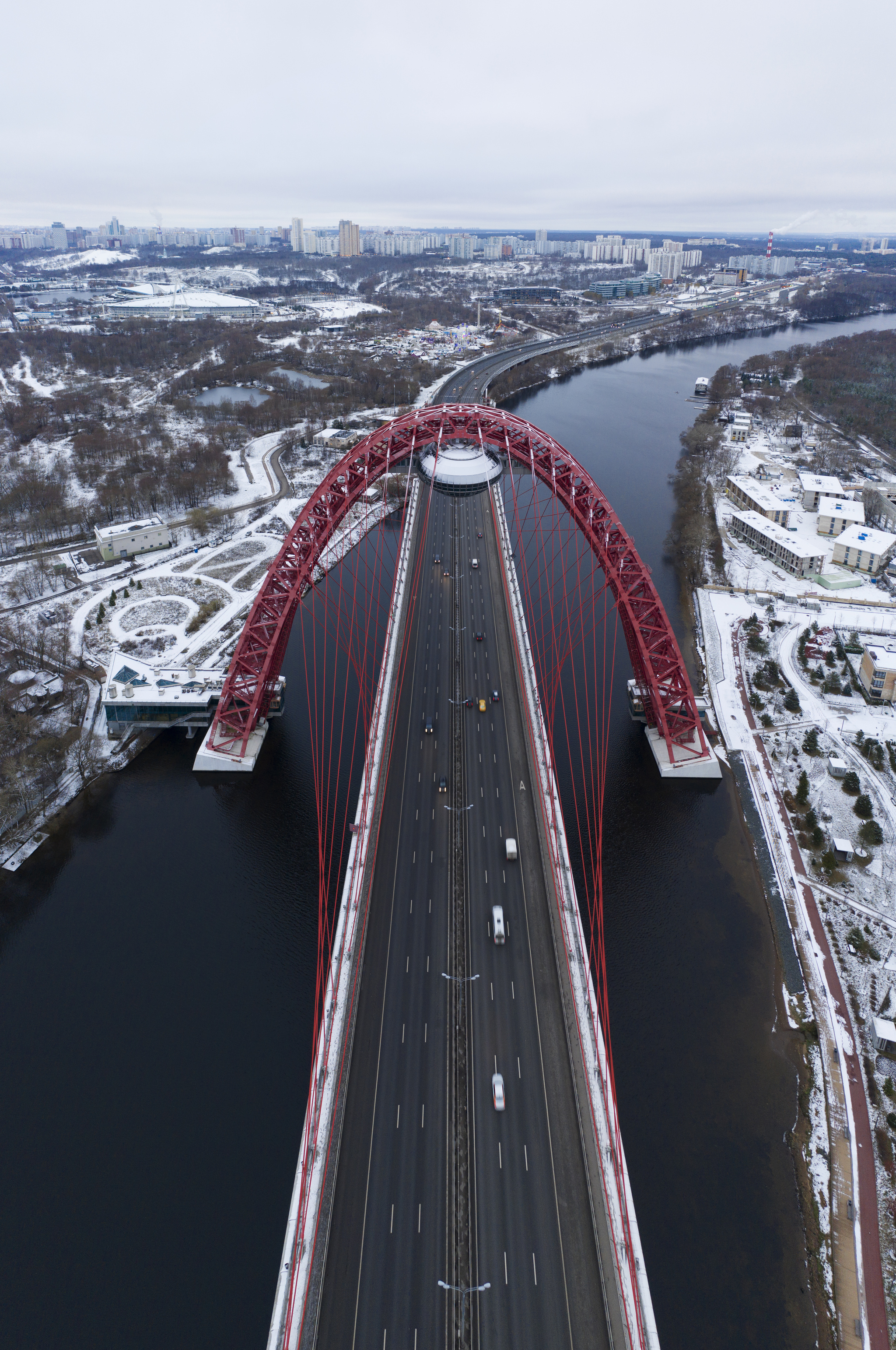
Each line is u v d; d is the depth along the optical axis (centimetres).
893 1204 7706
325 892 11106
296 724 14712
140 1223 7538
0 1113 8456
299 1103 8494
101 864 11725
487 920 9844
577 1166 7338
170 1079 8756
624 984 9800
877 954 10331
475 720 13800
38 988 9819
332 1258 6675
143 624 18662
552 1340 6159
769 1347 6725
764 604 19600
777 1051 9119
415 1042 8394
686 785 13288
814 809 12800
